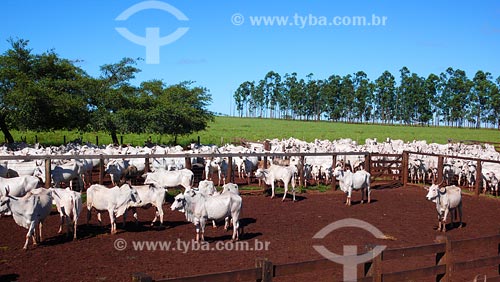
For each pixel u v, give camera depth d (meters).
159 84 43.53
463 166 24.41
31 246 11.52
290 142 35.62
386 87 137.50
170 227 13.89
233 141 48.03
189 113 39.16
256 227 14.12
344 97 139.62
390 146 32.44
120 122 35.91
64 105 32.03
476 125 129.50
